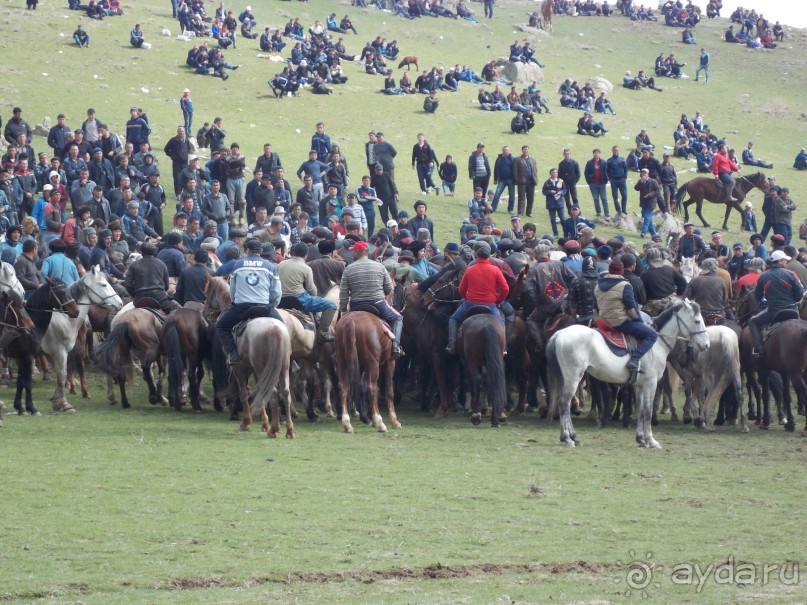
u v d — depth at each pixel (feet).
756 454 55.98
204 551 36.37
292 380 67.82
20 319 58.80
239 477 46.83
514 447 56.13
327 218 93.50
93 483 45.19
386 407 70.64
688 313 56.65
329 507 42.22
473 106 196.54
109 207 91.35
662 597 33.04
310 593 32.60
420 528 39.73
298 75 192.03
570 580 34.60
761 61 272.10
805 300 65.82
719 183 131.34
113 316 72.84
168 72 188.44
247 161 144.15
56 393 64.03
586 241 75.10
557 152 173.58
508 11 299.17
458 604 31.76
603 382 64.34
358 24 248.11
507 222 122.72
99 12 211.00
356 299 60.44
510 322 65.82
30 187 99.04
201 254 65.46
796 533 40.37
